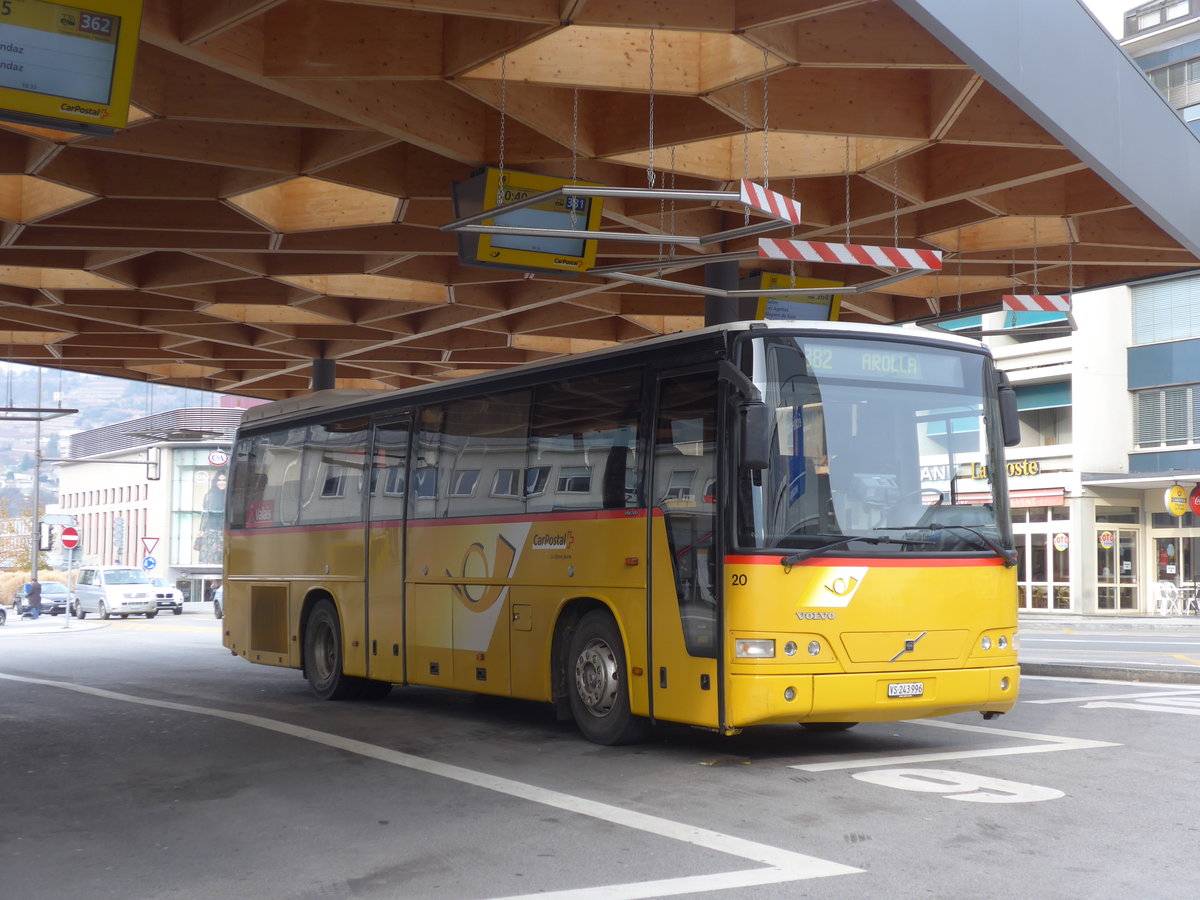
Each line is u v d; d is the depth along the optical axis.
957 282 22.59
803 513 10.02
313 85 12.41
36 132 13.99
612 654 11.40
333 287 22.69
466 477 13.52
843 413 10.37
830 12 10.80
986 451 10.95
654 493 10.88
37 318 25.42
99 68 10.28
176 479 74.69
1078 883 6.54
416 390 14.59
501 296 23.47
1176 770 9.84
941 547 10.44
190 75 13.01
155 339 28.05
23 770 10.60
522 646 12.38
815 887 6.45
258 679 19.31
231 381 33.50
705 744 11.52
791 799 8.77
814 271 21.70
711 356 10.46
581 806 8.60
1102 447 40.62
